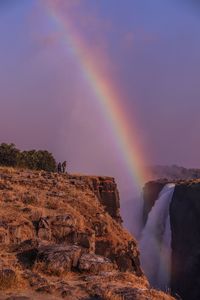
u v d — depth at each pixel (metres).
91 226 22.00
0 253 13.69
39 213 19.53
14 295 10.52
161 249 97.44
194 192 94.44
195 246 86.50
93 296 10.94
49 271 12.73
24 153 43.69
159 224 100.56
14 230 16.52
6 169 29.84
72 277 12.71
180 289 85.50
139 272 23.67
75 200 24.44
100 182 37.66
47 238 17.42
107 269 13.54
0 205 20.00
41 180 27.83
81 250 14.21
